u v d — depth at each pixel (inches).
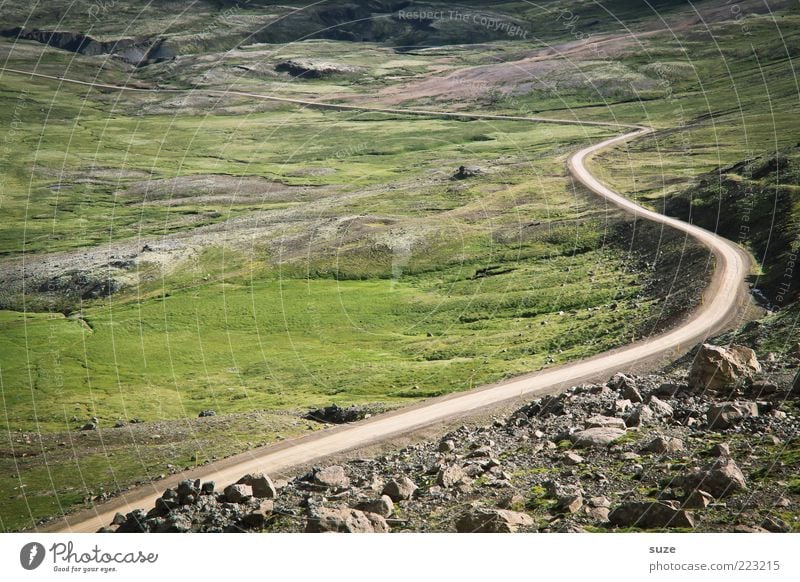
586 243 5211.6
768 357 1675.7
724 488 963.3
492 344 3912.4
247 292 5487.2
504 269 5132.9
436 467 1289.4
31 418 3683.6
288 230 6579.7
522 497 1059.3
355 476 1385.3
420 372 3565.5
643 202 5757.9
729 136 7500.0
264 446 2167.8
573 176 6781.5
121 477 2107.5
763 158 5570.9
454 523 993.5
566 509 980.6
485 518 948.6
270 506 1143.6
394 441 2012.8
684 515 895.1
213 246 6412.4
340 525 995.9
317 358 4232.3
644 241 4916.3
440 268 5418.3
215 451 2226.9
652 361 2694.4
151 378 4222.4
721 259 4050.2
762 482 977.5
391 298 5039.4
